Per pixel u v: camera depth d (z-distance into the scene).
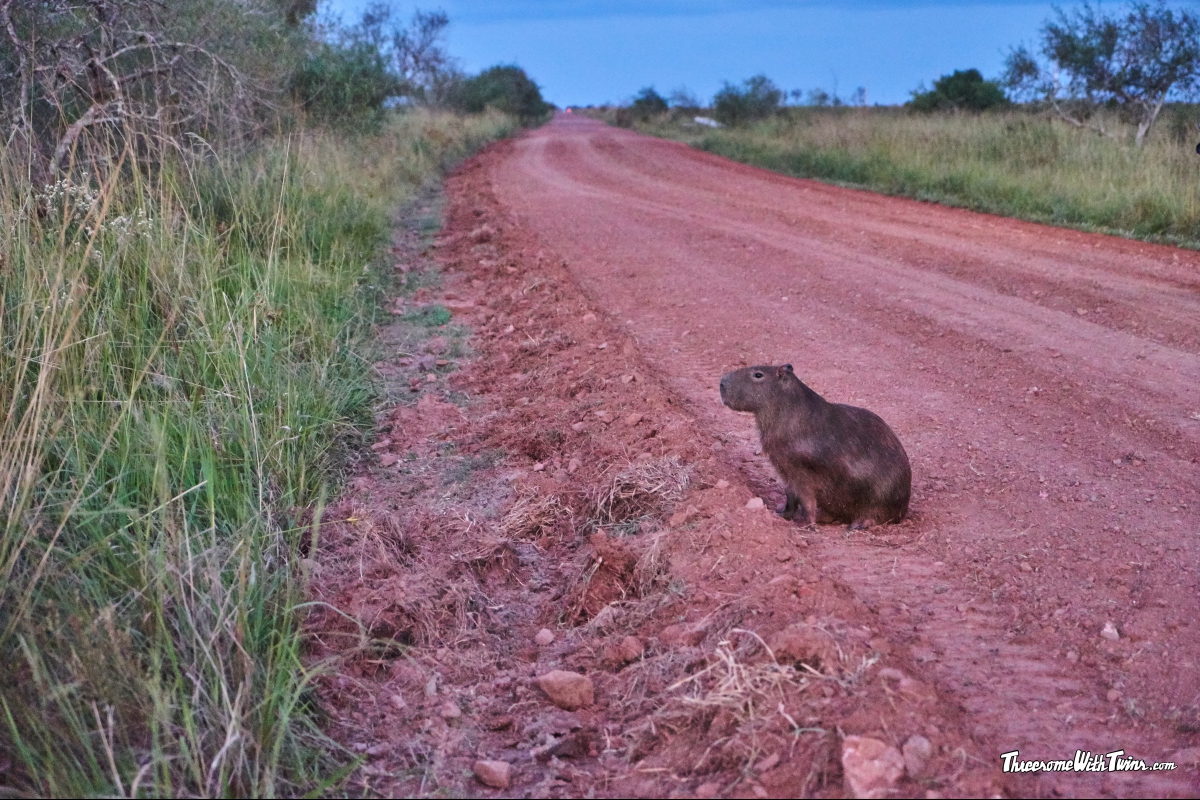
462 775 3.30
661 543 4.63
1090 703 3.48
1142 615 4.05
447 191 20.77
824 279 11.48
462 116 44.16
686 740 3.28
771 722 3.13
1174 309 9.46
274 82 13.33
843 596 3.95
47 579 3.60
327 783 3.06
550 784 3.20
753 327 9.45
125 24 10.29
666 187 21.38
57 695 2.99
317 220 10.69
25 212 5.66
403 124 27.20
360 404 6.88
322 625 4.05
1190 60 20.84
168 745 3.02
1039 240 13.54
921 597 4.30
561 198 19.27
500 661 4.09
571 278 11.27
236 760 3.02
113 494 4.09
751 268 12.30
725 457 6.14
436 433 6.67
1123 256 12.27
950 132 22.92
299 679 3.56
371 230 12.48
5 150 5.83
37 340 4.79
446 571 4.68
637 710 3.56
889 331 9.22
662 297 10.81
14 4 8.83
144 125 8.23
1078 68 22.28
